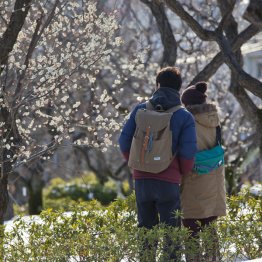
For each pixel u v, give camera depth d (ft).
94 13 50.85
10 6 50.85
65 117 51.24
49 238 38.42
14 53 48.88
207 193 39.34
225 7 69.56
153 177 36.68
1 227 39.42
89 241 36.37
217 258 37.22
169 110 37.06
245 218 43.21
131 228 39.37
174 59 76.28
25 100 45.39
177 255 35.50
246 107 76.79
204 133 39.58
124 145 38.24
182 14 60.29
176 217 36.17
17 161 46.62
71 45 53.36
